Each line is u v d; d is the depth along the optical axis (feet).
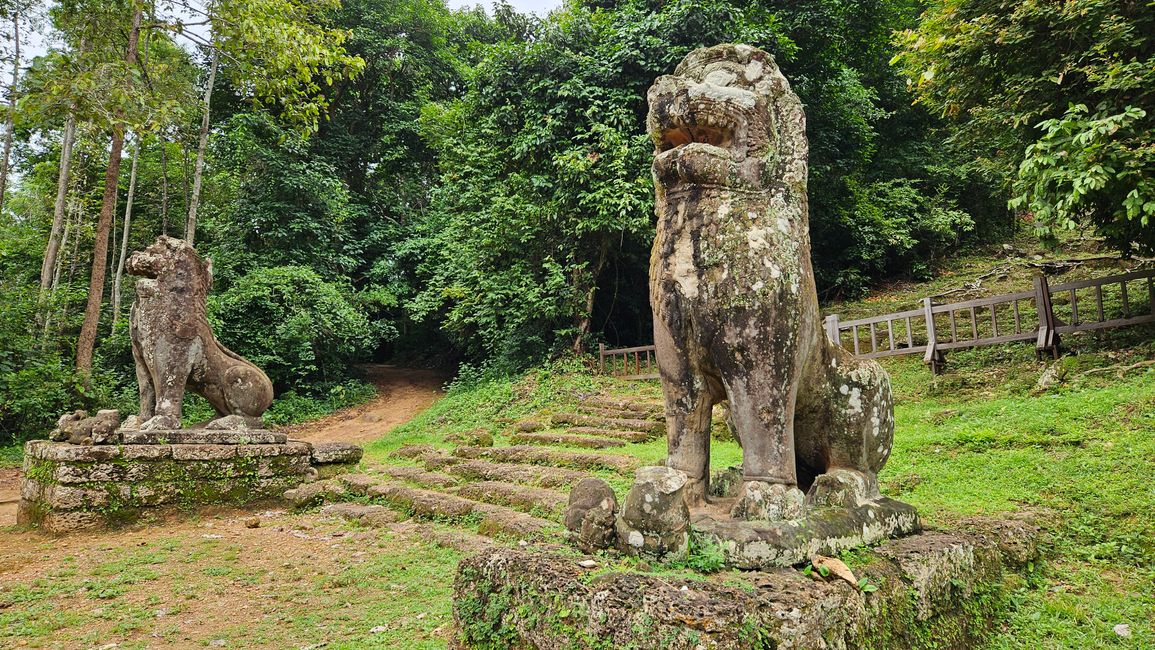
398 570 16.69
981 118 29.89
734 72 10.32
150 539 20.92
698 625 7.07
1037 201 23.89
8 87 33.47
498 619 9.53
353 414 55.88
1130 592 11.77
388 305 64.85
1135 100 23.08
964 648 10.07
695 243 9.86
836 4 50.29
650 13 48.42
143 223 66.18
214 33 39.68
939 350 32.78
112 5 39.58
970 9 27.73
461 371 53.52
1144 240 26.84
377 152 75.25
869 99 60.08
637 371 44.42
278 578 16.51
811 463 11.72
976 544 11.43
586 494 9.90
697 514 9.85
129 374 52.34
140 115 35.35
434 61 80.43
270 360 54.75
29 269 63.26
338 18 71.82
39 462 23.24
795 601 7.64
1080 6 23.45
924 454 20.38
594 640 7.82
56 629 13.23
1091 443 18.06
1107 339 28.73
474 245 51.06
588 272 48.67
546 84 46.09
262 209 59.77
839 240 59.57
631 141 44.60
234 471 24.98
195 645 12.25
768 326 9.46
